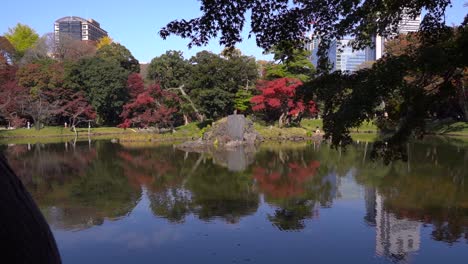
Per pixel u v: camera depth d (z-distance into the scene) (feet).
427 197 38.63
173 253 24.80
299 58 121.90
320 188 43.78
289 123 130.72
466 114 97.19
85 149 88.12
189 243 26.48
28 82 131.75
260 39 16.72
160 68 131.13
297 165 61.05
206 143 94.94
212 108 126.41
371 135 123.13
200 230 29.14
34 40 196.65
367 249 25.18
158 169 58.54
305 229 29.22
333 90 16.24
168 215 33.27
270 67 130.21
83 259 24.20
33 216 2.73
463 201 36.76
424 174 50.75
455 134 109.60
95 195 41.29
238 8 14.62
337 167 58.34
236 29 15.23
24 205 2.70
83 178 51.57
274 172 54.85
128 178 51.24
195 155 75.97
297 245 25.96
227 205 36.60
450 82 15.49
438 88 16.01
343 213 33.40
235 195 40.75
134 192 42.60
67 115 138.21
